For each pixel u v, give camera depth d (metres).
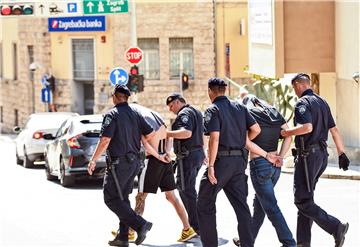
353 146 41.41
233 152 19.19
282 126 20.17
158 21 70.44
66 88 74.56
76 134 36.50
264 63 43.62
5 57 88.19
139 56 53.88
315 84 43.44
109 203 20.55
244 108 19.50
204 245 19.47
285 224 20.00
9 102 87.31
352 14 40.25
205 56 70.44
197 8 70.25
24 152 47.84
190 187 22.66
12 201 31.94
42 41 76.38
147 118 21.94
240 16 70.12
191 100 70.88
